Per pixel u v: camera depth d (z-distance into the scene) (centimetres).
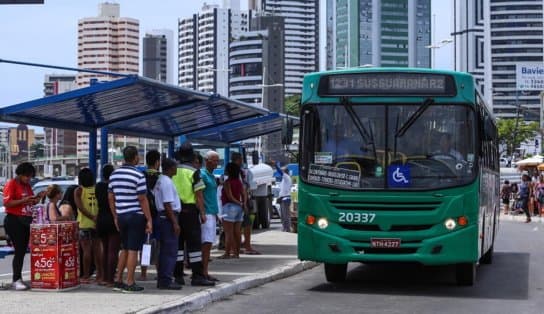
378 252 1215
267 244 2067
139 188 1127
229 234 1681
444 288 1348
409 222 1205
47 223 1162
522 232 2953
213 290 1184
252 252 1805
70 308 991
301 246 1245
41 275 1148
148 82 1302
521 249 2211
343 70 1266
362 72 1255
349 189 1225
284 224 2505
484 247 1435
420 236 1203
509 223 3647
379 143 1233
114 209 1140
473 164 1220
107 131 1645
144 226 1136
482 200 1341
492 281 1457
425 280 1465
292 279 1473
